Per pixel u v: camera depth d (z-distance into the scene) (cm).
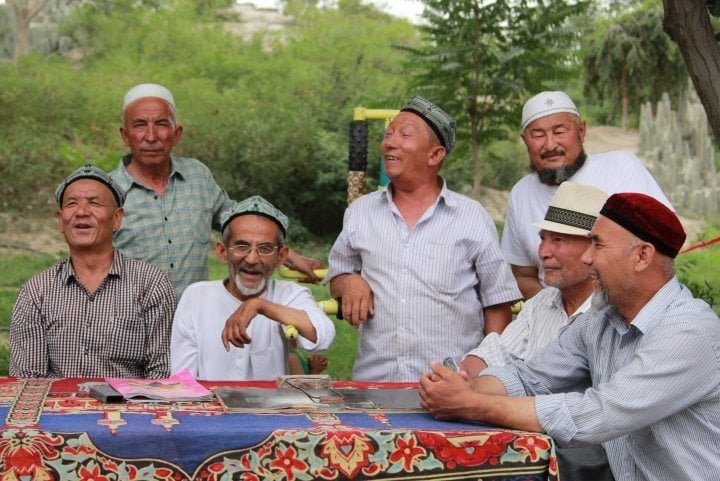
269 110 1905
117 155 812
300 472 262
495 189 2073
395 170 389
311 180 1844
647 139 2447
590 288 353
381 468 266
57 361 366
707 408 289
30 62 1973
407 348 391
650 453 299
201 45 2498
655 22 2612
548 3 1217
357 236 403
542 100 438
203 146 1833
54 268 375
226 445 259
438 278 389
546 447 274
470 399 283
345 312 390
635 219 286
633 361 288
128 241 462
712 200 2122
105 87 2005
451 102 1231
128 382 313
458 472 270
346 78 2228
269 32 2912
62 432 253
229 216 368
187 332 374
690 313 287
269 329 379
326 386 326
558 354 322
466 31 1196
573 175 443
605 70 2678
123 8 2747
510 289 401
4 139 1702
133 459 255
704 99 501
